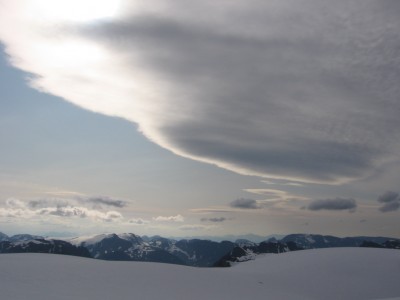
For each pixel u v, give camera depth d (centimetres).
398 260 10394
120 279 6462
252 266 11738
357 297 7794
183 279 7156
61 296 4838
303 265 10769
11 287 5091
